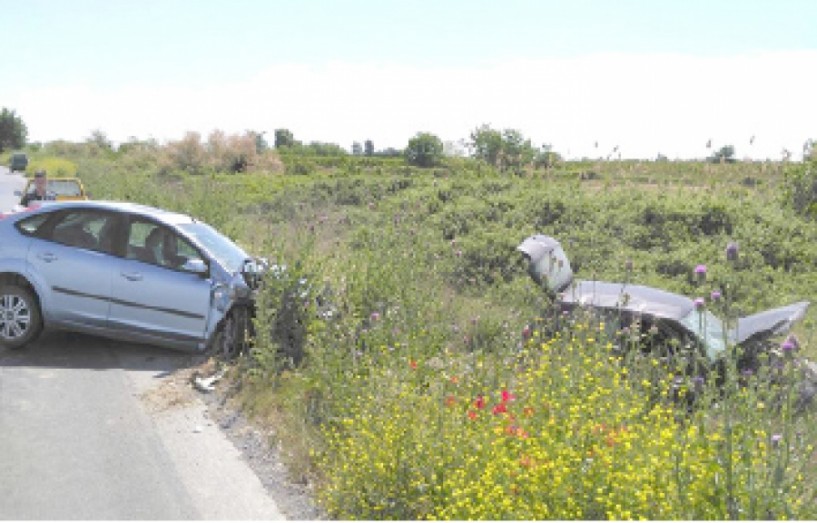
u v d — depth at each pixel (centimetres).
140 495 550
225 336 871
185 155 4981
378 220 1708
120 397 757
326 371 706
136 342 930
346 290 883
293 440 638
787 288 1257
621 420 532
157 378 822
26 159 6525
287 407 705
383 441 540
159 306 884
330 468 575
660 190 1867
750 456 425
